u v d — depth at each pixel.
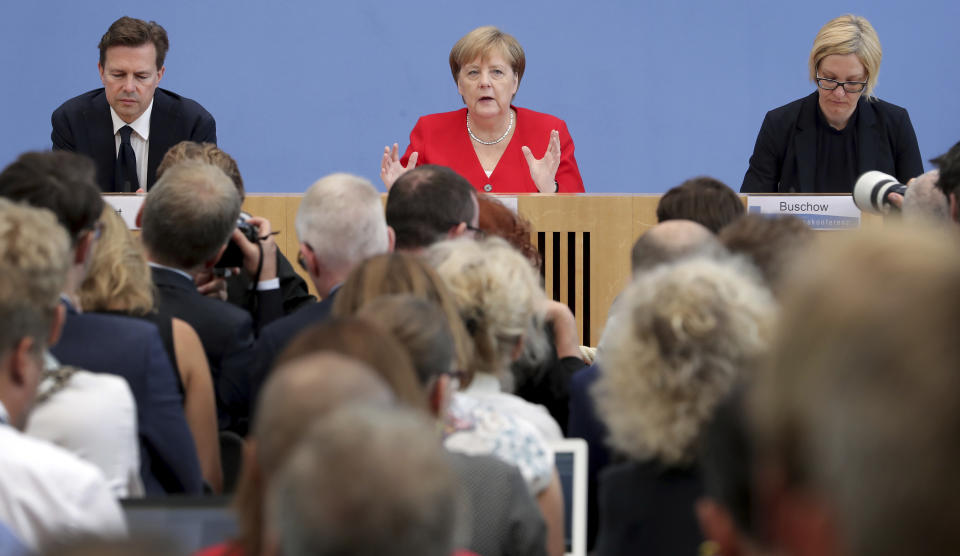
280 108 23.61
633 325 5.64
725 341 5.40
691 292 5.61
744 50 23.81
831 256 2.02
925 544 1.87
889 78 23.95
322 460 2.90
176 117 16.55
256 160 23.69
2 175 7.29
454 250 7.56
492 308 7.10
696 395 5.39
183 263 8.92
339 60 23.58
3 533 4.48
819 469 2.04
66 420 6.14
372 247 9.12
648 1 23.62
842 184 16.67
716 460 3.30
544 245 14.48
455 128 16.84
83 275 7.54
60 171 7.35
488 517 5.37
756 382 2.27
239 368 8.89
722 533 3.27
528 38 23.67
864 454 1.90
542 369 9.15
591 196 14.38
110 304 7.95
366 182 9.26
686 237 8.28
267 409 3.81
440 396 5.58
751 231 7.76
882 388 1.88
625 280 14.45
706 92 23.89
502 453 5.99
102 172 16.39
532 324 7.69
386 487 2.83
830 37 16.17
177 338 8.12
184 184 8.80
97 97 16.64
